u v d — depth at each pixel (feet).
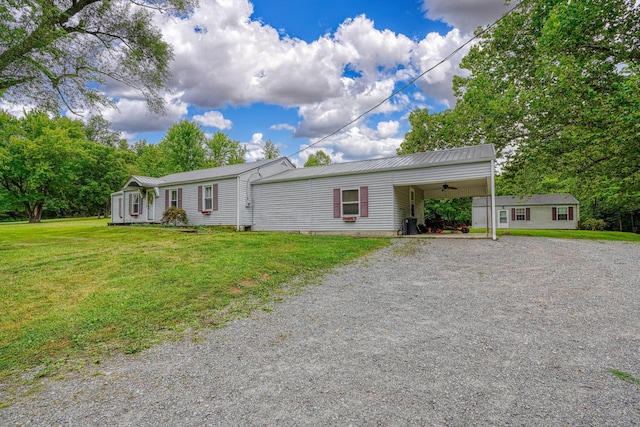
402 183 39.96
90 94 31.27
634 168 40.47
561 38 35.76
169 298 15.71
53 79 28.32
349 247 30.12
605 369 8.89
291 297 16.28
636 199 53.57
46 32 25.36
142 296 15.99
